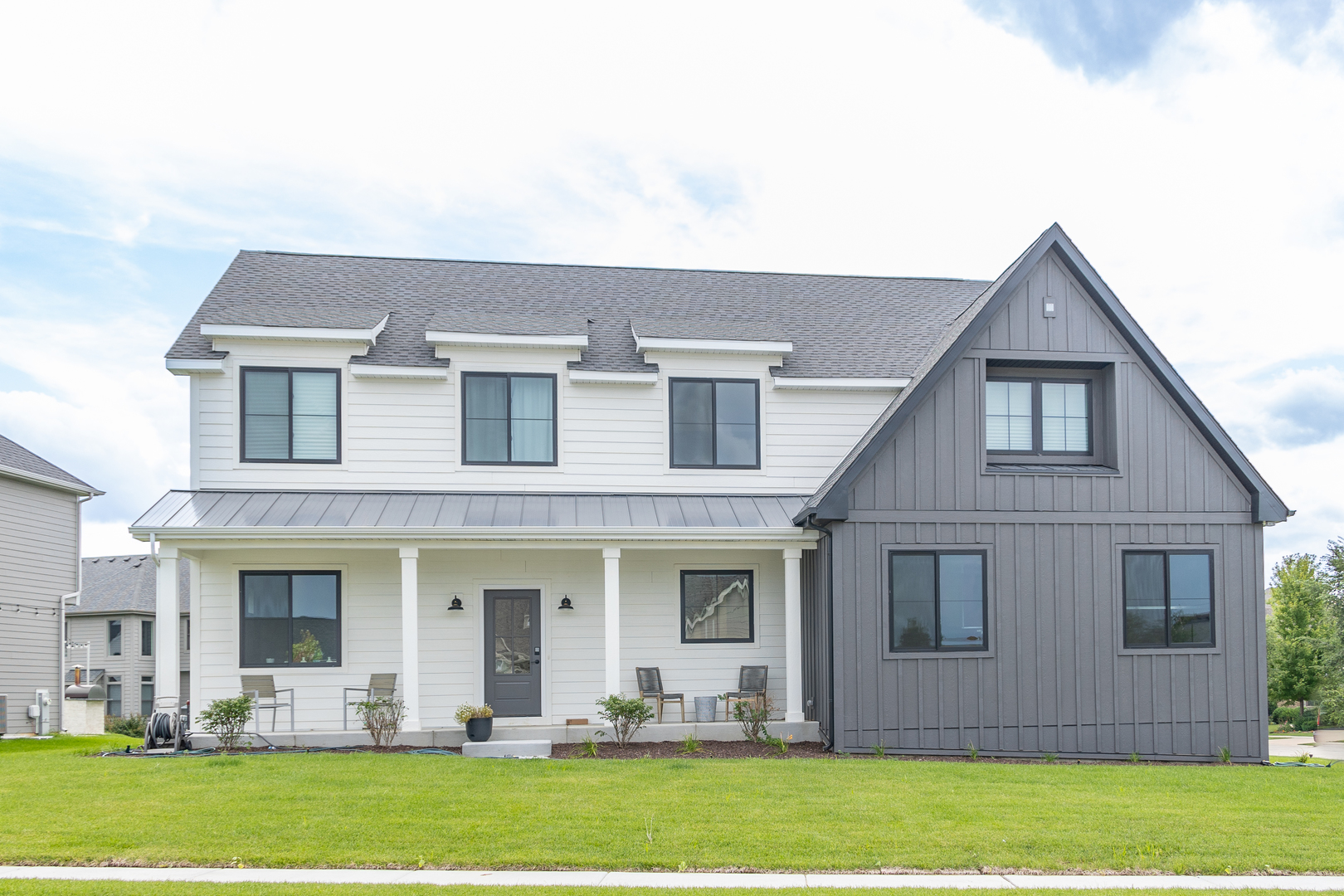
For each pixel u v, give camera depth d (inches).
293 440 634.2
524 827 358.9
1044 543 591.2
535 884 298.4
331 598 628.4
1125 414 609.0
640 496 665.6
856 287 845.8
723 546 618.8
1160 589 599.8
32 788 424.8
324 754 524.7
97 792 414.6
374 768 471.5
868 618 572.1
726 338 677.9
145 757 520.1
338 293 718.5
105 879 300.4
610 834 350.9
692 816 377.1
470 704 636.1
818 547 619.8
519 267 810.2
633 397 676.7
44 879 299.0
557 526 590.6
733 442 685.3
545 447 665.0
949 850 336.8
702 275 836.6
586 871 314.3
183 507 586.9
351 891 286.4
